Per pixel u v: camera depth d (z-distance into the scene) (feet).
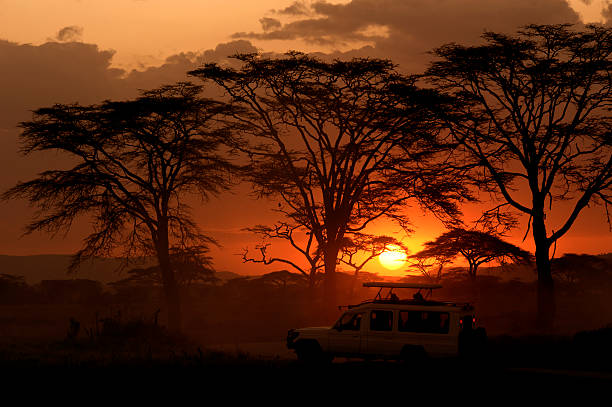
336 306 222.48
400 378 88.22
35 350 126.82
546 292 185.68
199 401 72.90
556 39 185.88
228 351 143.54
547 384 85.61
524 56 186.39
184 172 224.12
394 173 215.92
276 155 228.43
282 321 239.09
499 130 191.72
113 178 216.54
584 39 184.34
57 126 210.38
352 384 82.53
